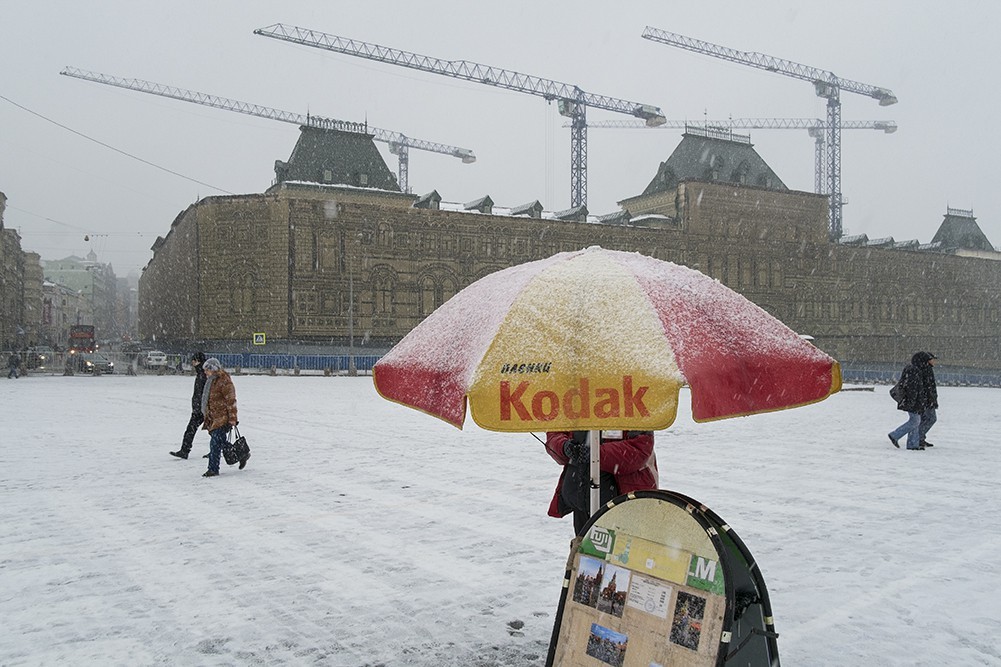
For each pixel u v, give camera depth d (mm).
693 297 3422
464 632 5305
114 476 11484
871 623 5406
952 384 63562
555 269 3590
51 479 11227
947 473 11734
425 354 3686
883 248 89375
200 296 63500
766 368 3266
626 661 3422
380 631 5316
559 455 4742
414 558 7074
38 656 4887
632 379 3074
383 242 65250
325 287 63125
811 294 84375
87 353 59844
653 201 83812
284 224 62094
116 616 5598
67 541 7688
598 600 3600
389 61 93125
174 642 5117
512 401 3154
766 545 7480
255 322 62500
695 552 3314
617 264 3584
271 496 9945
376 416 21812
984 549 7312
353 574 6598
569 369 3158
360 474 11648
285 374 56219
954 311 95375
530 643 5125
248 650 4992
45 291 119375
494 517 8734
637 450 4395
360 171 70375
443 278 67375
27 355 62875
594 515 3730
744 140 85250
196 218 63938
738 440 16344
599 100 100438
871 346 87938
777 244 82438
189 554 7215
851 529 8102
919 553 7180
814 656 4855
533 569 6742
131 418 21062
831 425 19891
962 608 5695
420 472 11852
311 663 4801
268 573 6633
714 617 3182
